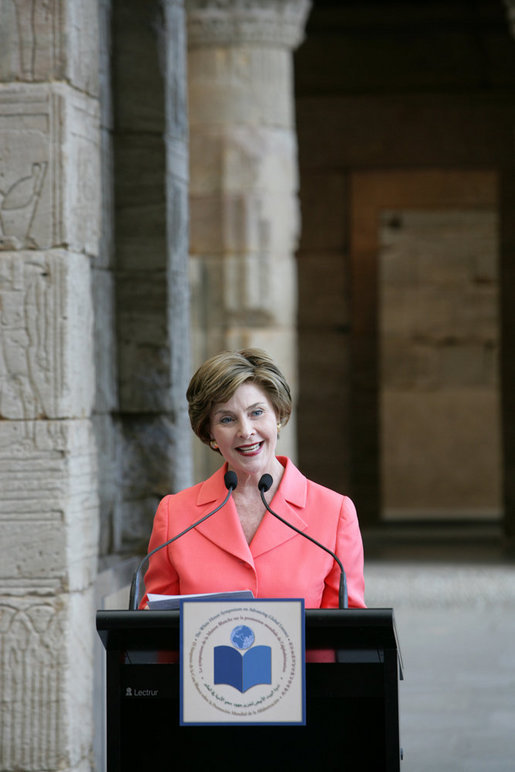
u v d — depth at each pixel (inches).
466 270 1454.2
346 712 217.6
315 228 1226.6
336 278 1229.7
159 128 433.1
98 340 412.2
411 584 871.7
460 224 1451.8
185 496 275.6
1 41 341.4
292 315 889.5
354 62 1202.6
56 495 339.6
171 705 219.8
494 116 1186.0
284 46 874.8
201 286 866.1
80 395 350.0
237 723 214.7
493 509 1448.1
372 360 1232.2
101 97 418.6
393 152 1202.0
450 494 1449.3
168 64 437.4
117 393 430.6
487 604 803.4
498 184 1186.6
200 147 867.4
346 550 264.1
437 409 1462.8
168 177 436.1
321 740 217.6
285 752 217.8
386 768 215.5
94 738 371.2
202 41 864.3
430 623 739.4
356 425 1236.5
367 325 1231.5
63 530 339.0
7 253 342.0
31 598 339.3
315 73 1206.9
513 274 1171.3
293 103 1212.5
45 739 338.6
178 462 442.6
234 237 864.3
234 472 261.0
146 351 432.8
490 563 979.9
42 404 340.5
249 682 215.0
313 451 1236.5
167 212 434.3
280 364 876.0
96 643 375.2
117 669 221.0
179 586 270.7
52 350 340.5
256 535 263.6
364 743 217.2
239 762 218.4
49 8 340.8
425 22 1190.3
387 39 1197.1
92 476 359.9
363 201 1227.9
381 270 1456.7
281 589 258.7
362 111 1203.9
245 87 864.3
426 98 1194.6
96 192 364.8
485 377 1462.8
